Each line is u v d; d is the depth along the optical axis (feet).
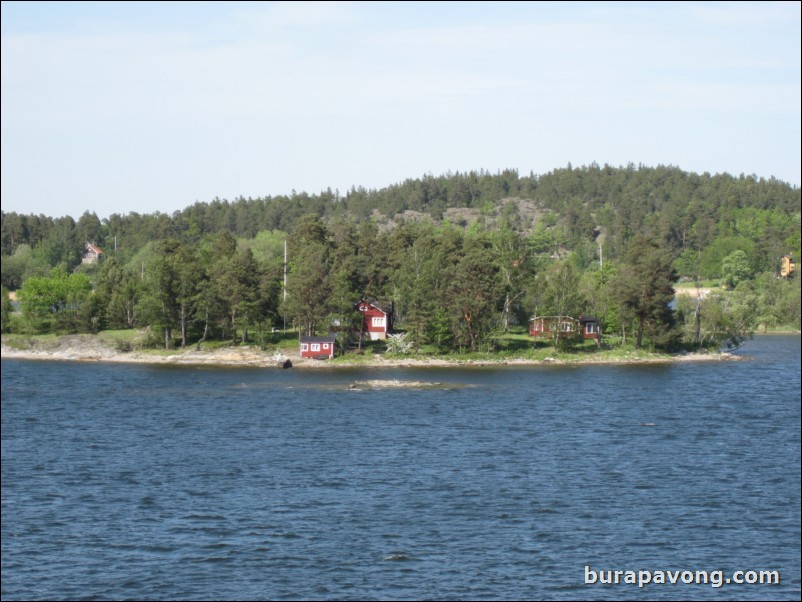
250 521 620.08
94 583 516.32
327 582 517.55
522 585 514.27
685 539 588.09
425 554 558.15
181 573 530.68
